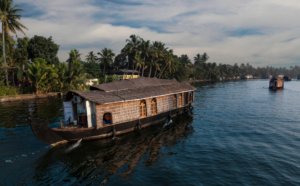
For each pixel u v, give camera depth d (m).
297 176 7.96
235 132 13.91
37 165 8.98
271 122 16.47
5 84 36.72
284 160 9.39
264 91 44.91
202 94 39.28
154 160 9.63
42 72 33.22
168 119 17.39
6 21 33.53
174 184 7.53
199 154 10.27
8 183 7.54
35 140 11.84
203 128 15.09
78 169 8.70
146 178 7.98
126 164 9.21
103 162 9.39
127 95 13.52
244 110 21.88
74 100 12.09
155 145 11.60
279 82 51.19
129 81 15.98
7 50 36.31
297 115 18.92
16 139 11.96
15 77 39.38
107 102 11.69
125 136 13.09
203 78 112.94
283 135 13.08
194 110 22.42
